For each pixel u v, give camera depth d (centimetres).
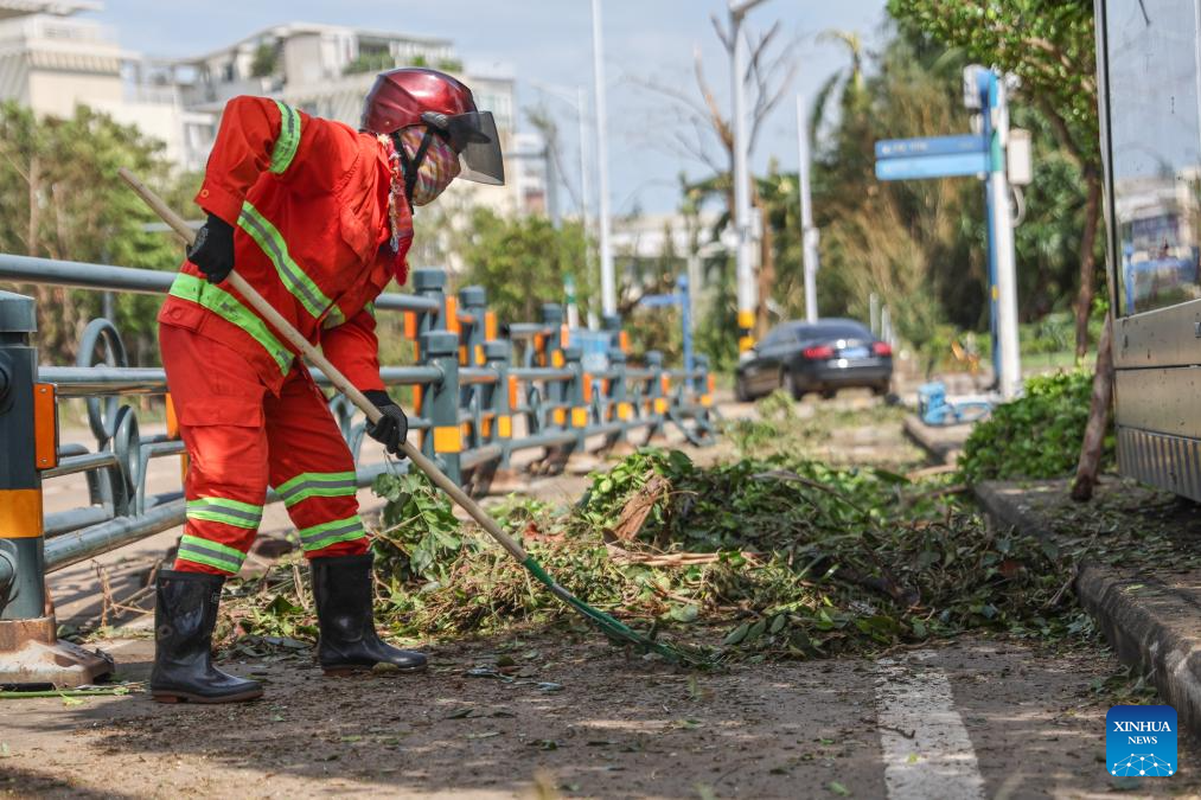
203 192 407
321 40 7906
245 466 437
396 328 3212
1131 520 682
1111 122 707
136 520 600
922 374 3353
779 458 1076
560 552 597
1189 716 359
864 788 322
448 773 343
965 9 1252
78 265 541
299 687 454
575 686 443
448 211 4394
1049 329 4100
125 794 329
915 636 514
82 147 3491
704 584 577
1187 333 564
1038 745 355
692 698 421
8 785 337
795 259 5275
